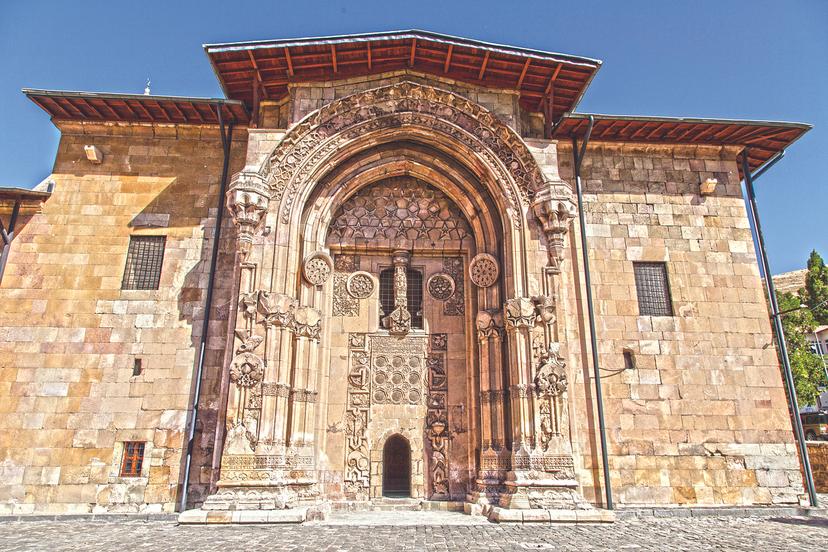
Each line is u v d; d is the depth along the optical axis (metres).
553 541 11.03
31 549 10.36
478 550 10.03
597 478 16.00
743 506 16.12
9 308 16.64
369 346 17.42
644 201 18.69
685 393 17.02
